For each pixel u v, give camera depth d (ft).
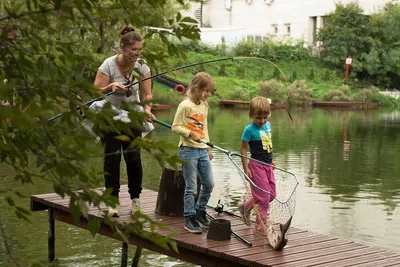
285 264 15.35
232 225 18.95
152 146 7.70
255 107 18.13
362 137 59.11
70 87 7.67
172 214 19.53
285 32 132.46
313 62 118.11
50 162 7.94
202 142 17.70
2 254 21.76
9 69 8.05
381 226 26.32
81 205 7.87
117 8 8.27
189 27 8.96
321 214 28.27
